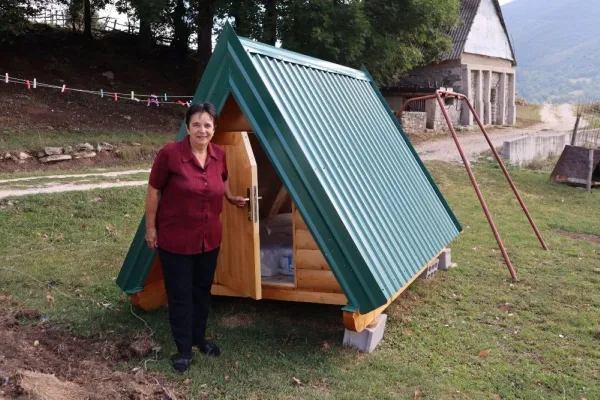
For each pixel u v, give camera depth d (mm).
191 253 4336
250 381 4309
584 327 5680
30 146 16156
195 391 4133
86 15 27828
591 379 4594
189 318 4445
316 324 5566
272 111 4746
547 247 9039
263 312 5871
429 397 4199
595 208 13102
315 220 4707
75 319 5355
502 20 33812
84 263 7438
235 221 5129
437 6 21812
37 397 3588
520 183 15281
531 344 5285
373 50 20906
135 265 5441
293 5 19031
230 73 4859
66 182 12359
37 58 23547
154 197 4328
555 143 22062
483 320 5859
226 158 5129
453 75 30031
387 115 7594
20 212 9633
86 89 22500
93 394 3828
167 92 24938
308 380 4383
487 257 8375
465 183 14984
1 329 4938
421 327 5605
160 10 20625
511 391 4359
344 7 19375
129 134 19484
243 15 20375
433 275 7348
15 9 21906
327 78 6375
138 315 5531
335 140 5531
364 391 4230
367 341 4953
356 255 4652
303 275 5273
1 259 7469
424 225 6410
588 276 7449
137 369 4402
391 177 6312
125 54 27750
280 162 4730
